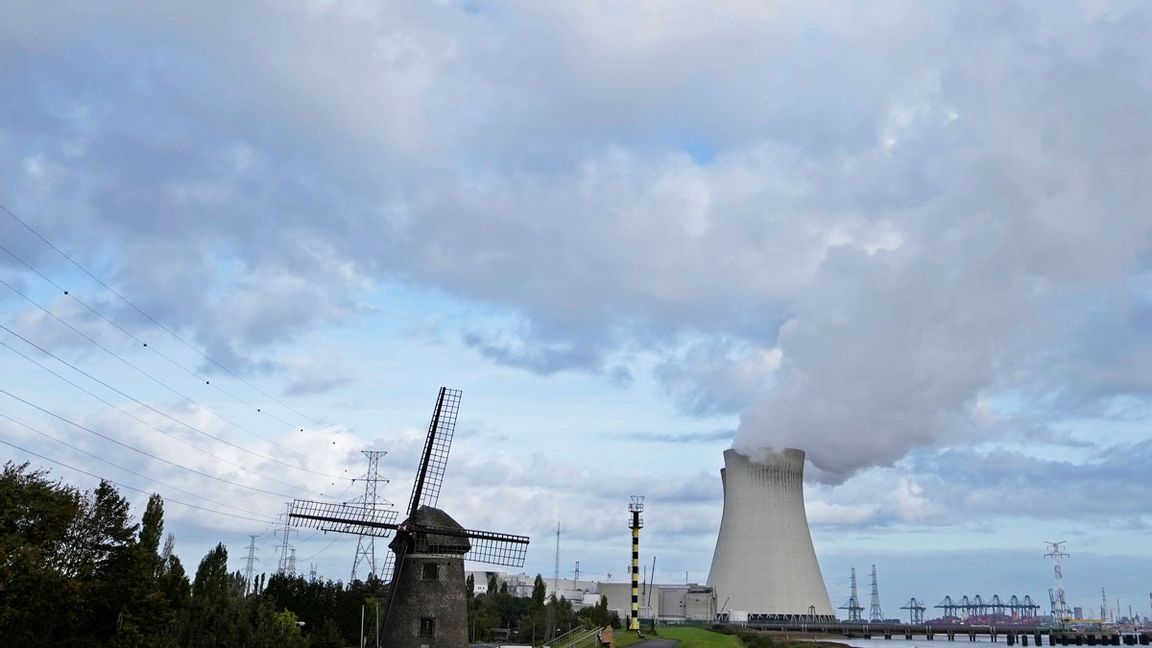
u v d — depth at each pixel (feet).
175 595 280.72
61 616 214.48
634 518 527.81
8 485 202.90
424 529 291.99
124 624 223.92
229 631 258.98
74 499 217.15
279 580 355.56
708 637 487.20
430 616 285.43
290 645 266.57
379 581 343.46
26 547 189.47
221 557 356.18
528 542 310.04
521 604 606.96
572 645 385.50
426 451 306.35
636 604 517.96
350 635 337.93
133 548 230.89
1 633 191.52
